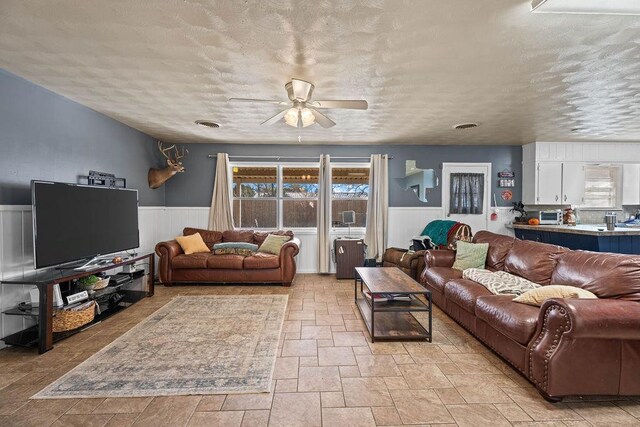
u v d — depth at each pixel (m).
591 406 1.93
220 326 3.15
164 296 4.17
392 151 5.70
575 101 3.36
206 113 3.81
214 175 5.63
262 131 4.74
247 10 1.77
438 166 5.74
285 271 4.69
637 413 1.87
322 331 3.05
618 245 4.41
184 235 5.25
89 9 1.77
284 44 2.15
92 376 2.23
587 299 1.99
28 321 2.92
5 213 2.68
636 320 1.84
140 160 4.79
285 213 5.83
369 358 2.53
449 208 5.76
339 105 2.79
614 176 5.66
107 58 2.38
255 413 1.86
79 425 1.75
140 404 1.93
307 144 5.67
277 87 2.94
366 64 2.46
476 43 2.15
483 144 5.71
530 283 2.90
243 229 5.66
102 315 3.30
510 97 3.25
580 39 2.09
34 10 1.78
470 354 2.61
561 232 4.89
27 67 2.55
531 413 1.87
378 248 5.48
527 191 5.68
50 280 2.66
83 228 3.21
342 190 5.83
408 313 3.50
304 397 2.02
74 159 3.46
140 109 3.68
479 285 3.07
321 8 1.75
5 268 2.69
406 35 2.04
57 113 3.21
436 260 4.10
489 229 5.79
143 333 2.97
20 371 2.30
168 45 2.18
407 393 2.06
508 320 2.27
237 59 2.38
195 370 2.32
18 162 2.80
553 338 1.96
